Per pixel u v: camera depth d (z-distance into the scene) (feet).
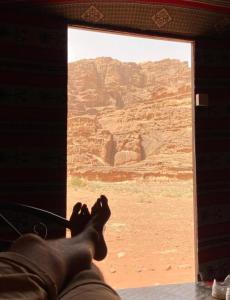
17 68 9.69
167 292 5.75
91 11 10.22
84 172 71.67
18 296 2.02
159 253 34.12
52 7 9.82
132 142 77.15
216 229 11.73
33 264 2.35
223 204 11.89
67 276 2.88
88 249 3.29
